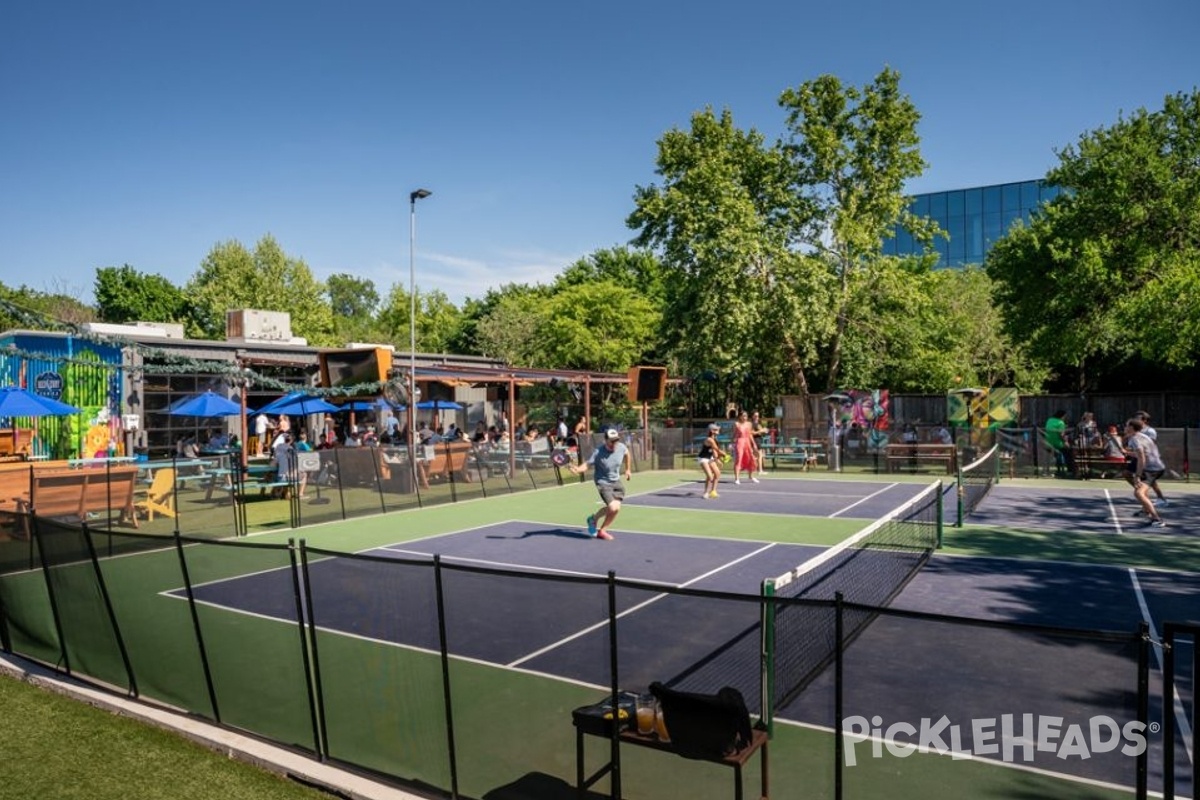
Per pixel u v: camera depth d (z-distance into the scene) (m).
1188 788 5.15
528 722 5.95
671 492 22.84
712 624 7.10
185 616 6.94
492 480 22.95
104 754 6.32
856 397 31.34
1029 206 65.31
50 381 24.28
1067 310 29.92
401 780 5.65
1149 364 36.88
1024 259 31.41
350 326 84.75
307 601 6.00
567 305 47.50
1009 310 33.09
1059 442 25.55
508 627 5.94
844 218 34.41
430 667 5.58
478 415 39.00
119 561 7.37
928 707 5.02
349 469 18.41
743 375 36.88
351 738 6.01
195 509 18.39
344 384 19.80
